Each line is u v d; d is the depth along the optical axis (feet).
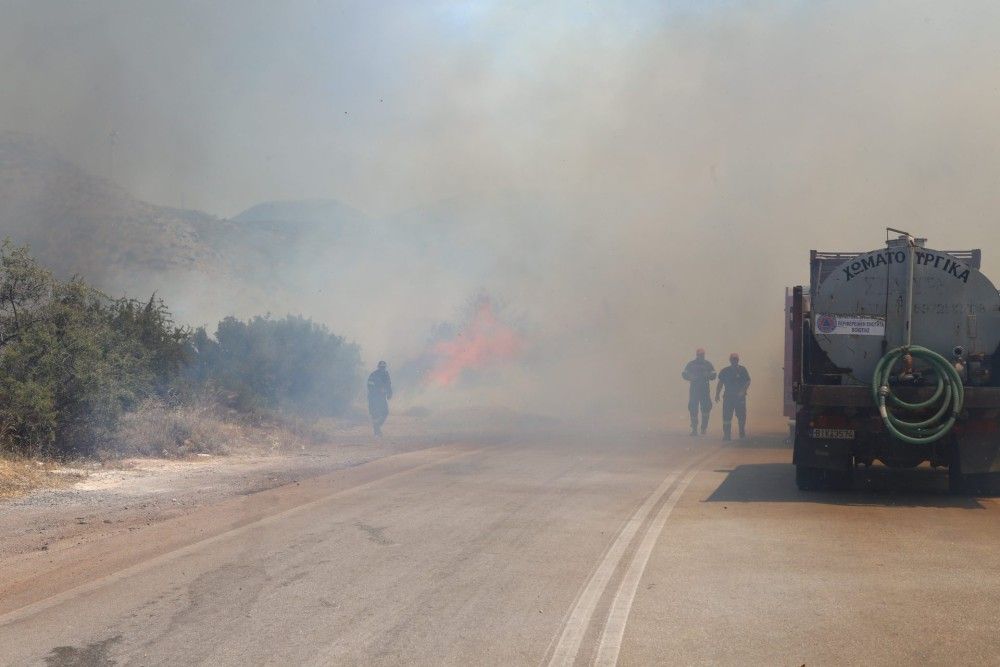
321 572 27.53
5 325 53.62
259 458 56.95
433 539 32.19
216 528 34.09
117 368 56.75
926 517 36.86
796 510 38.42
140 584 26.23
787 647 20.66
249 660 20.06
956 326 41.60
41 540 31.99
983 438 40.68
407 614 23.30
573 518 36.32
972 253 44.29
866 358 42.14
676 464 55.21
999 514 37.63
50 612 23.67
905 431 40.24
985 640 21.11
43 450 49.26
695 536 32.81
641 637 21.39
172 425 57.93
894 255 42.09
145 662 19.99
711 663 19.66
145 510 37.81
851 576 26.99
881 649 20.49
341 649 20.71
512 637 21.47
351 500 40.57
